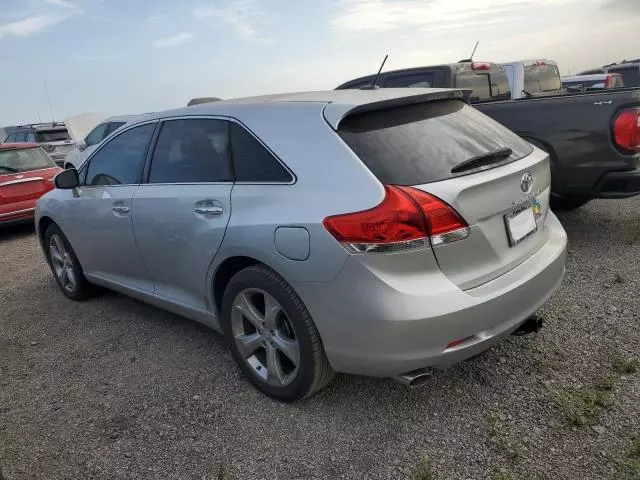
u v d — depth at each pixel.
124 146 4.10
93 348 4.01
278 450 2.71
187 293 3.60
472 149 2.85
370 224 2.44
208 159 3.33
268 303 2.95
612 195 4.93
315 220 2.60
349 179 2.61
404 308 2.42
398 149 2.69
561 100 4.96
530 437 2.63
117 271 4.27
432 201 2.47
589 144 4.88
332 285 2.57
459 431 2.73
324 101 2.98
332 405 3.03
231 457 2.70
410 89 3.25
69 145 15.89
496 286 2.66
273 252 2.77
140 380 3.48
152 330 4.23
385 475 2.48
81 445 2.88
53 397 3.37
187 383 3.39
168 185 3.57
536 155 3.21
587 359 3.23
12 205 8.40
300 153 2.83
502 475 2.40
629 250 4.93
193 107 3.66
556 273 3.08
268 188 2.90
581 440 2.57
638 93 4.61
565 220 6.09
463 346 2.54
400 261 2.44
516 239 2.86
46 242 5.21
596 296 4.04
